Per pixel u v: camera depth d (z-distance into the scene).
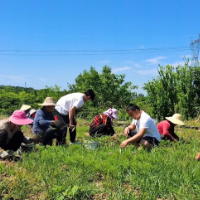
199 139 8.50
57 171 4.88
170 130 7.98
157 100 18.66
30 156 5.72
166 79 18.66
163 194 4.18
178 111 18.50
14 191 4.12
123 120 18.53
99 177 4.83
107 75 22.00
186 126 14.15
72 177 4.62
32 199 4.01
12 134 5.91
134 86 22.45
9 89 34.00
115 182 4.53
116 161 5.43
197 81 18.47
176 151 6.35
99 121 9.02
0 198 3.96
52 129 7.04
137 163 5.32
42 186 4.36
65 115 7.79
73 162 5.31
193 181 4.52
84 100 7.82
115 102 21.91
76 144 7.10
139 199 3.94
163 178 4.64
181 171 4.96
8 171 4.80
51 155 5.71
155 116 18.98
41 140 7.18
